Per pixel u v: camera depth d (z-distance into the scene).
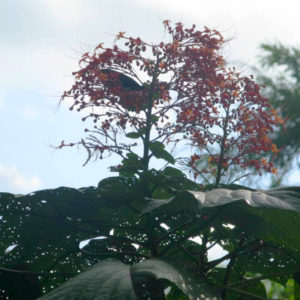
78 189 2.36
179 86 2.53
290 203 1.96
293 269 2.47
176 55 2.51
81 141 2.50
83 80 2.53
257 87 2.60
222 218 2.29
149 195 2.35
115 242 2.56
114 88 2.48
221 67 2.64
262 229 2.26
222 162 2.58
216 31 2.61
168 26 2.60
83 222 2.43
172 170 2.54
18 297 2.55
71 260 2.56
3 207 2.34
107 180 2.33
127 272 1.85
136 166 2.35
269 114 2.67
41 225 2.44
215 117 2.60
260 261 2.61
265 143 2.56
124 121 2.53
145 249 2.66
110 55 2.53
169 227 2.52
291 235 2.26
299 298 2.68
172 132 2.56
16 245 2.52
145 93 2.54
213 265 2.31
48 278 2.56
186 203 2.16
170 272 1.84
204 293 1.85
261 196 1.94
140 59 2.55
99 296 1.73
